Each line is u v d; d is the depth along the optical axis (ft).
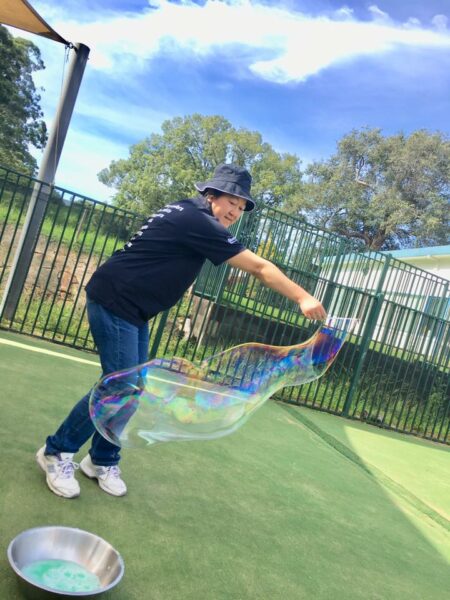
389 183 111.34
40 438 9.70
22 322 20.65
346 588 7.67
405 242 111.55
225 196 7.50
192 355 22.93
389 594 7.88
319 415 21.84
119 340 7.45
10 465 8.23
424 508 12.70
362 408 24.02
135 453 10.61
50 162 19.62
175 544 7.48
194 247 7.25
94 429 7.83
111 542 7.01
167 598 6.16
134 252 7.45
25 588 5.14
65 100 19.62
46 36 19.40
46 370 15.03
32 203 19.26
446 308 31.86
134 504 8.34
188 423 7.49
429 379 27.43
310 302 6.64
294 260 25.71
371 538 9.85
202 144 144.66
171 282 7.50
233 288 24.25
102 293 7.44
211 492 9.78
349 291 24.76
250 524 8.91
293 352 8.03
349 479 13.29
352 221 112.98
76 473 8.73
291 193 136.67
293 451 14.35
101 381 7.35
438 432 25.70
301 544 8.69
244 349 7.95
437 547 10.41
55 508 7.41
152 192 140.05
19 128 101.04
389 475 15.06
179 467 10.56
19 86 99.04
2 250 28.19
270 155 142.82
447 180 107.14
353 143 115.75
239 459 12.19
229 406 7.66
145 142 151.43
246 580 7.09
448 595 8.43
